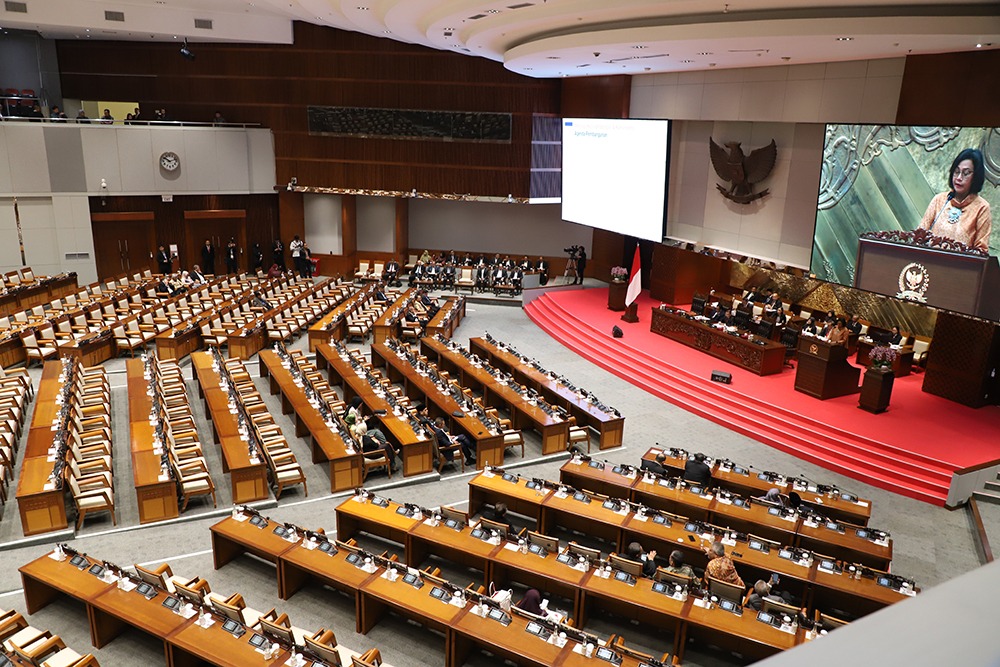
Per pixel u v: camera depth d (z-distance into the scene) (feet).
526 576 37.42
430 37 77.10
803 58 60.75
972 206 49.03
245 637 29.94
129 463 51.01
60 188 93.30
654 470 46.65
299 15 91.76
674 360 71.87
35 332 68.90
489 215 113.29
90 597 32.45
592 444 57.67
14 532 42.16
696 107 77.87
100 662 32.76
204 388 58.44
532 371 64.95
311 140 103.65
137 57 101.76
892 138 54.60
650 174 79.61
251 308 83.61
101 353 70.33
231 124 101.96
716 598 33.01
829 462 54.19
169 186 98.89
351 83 100.73
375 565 35.32
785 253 71.41
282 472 47.50
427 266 106.32
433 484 50.70
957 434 56.29
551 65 77.71
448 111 99.60
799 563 36.76
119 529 43.37
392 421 53.47
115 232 99.55
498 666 32.96
